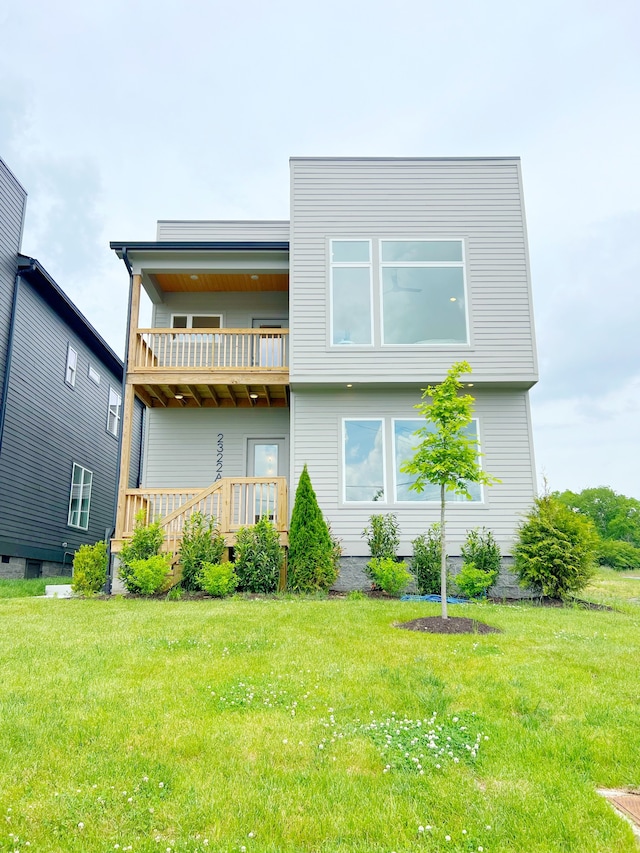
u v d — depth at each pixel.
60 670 4.60
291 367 11.24
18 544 13.84
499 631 6.27
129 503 10.70
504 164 12.20
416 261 11.80
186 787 2.90
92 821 2.61
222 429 13.27
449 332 11.49
